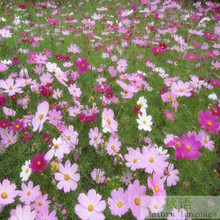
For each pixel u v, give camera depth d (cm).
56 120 85
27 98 104
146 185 82
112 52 167
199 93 134
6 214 70
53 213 60
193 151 65
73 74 126
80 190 79
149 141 98
